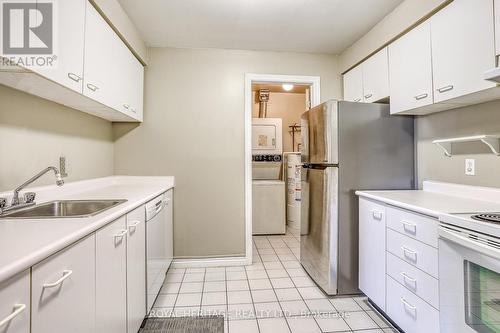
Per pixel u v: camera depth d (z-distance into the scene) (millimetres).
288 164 4367
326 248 2152
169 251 2527
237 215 2818
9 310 641
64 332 850
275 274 2578
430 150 2074
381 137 2168
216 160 2797
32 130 1556
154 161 2721
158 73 2734
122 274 1331
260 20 2252
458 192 1805
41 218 1101
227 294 2180
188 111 2768
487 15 1349
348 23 2301
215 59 2801
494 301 1033
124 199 1614
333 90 2963
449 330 1208
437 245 1310
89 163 2201
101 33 1746
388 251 1707
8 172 1396
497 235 988
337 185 2102
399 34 2012
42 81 1285
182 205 2760
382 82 2252
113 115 2281
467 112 1772
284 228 4066
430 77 1724
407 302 1528
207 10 2098
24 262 666
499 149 1570
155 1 1972
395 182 2188
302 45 2736
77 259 927
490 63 1339
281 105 4922
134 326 1511
